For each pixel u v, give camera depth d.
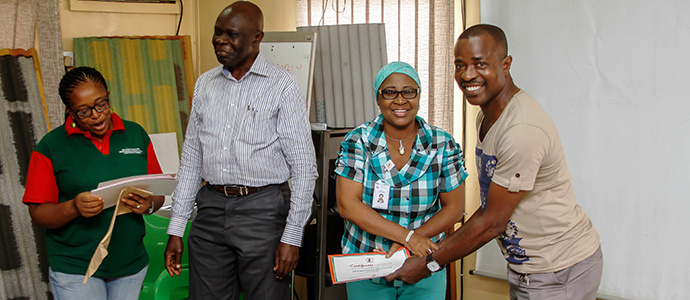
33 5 3.15
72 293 1.96
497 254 2.89
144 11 3.61
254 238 2.11
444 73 3.06
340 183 2.11
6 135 3.06
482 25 1.73
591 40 2.45
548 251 1.79
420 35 3.11
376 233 2.04
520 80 2.68
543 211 1.76
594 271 1.83
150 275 2.62
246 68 2.13
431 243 2.01
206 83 2.19
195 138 2.24
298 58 2.78
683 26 2.21
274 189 2.16
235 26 2.01
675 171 2.28
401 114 2.03
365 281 2.17
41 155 1.92
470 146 3.07
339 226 2.89
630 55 2.35
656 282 2.36
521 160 1.66
